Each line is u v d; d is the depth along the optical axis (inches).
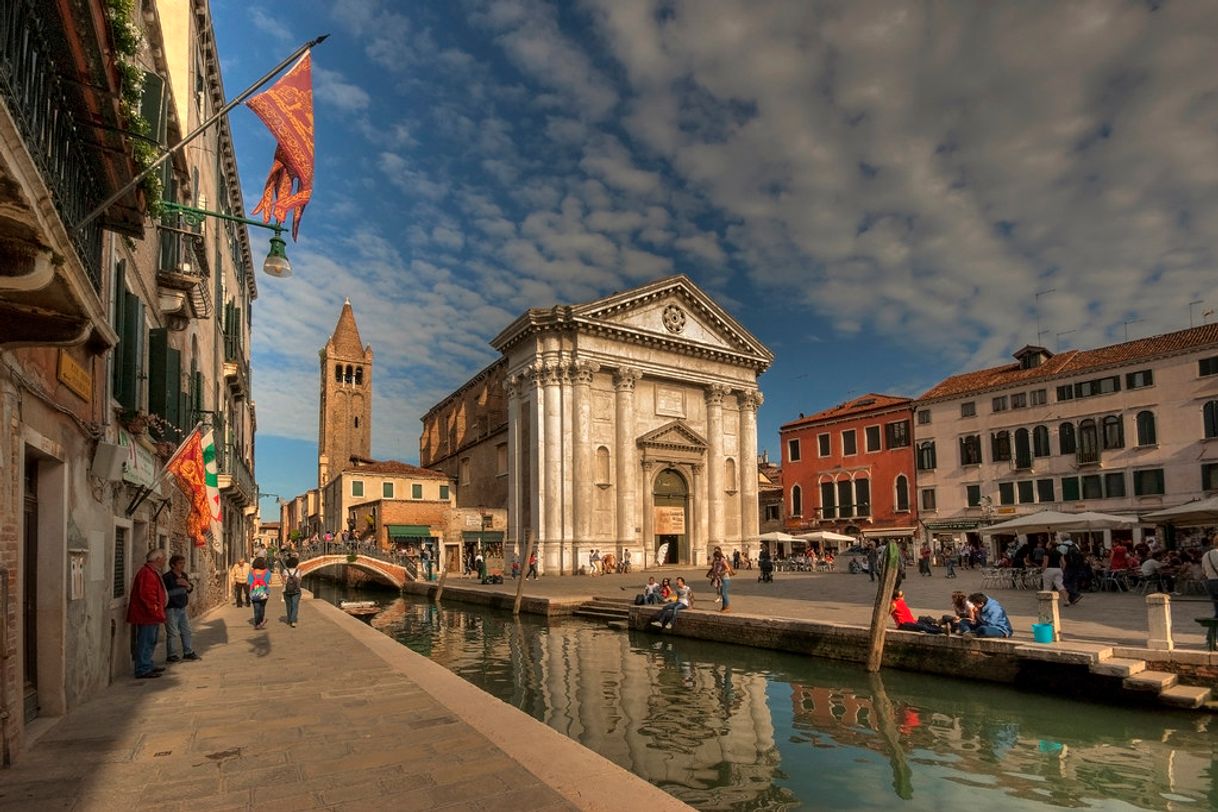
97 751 245.3
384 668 406.9
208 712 301.1
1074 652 450.9
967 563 1497.3
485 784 207.8
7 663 226.2
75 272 209.0
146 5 449.1
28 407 246.5
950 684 502.3
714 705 473.4
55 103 218.7
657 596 858.1
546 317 1603.1
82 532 314.5
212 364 795.4
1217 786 313.9
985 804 301.6
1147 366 1491.1
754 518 1839.3
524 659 667.4
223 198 930.7
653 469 1685.5
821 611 732.7
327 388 3479.3
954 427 1779.0
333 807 192.5
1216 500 847.1
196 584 721.0
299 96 336.5
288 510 3828.7
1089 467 1555.1
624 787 204.4
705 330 1835.6
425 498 2276.1
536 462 1594.5
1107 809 294.0
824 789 321.7
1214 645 435.8
